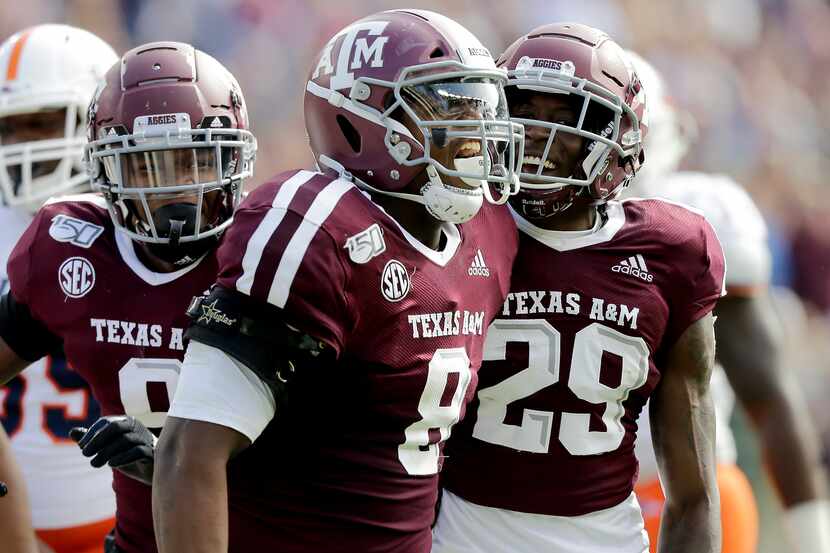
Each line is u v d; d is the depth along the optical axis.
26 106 13.13
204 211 9.98
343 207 8.41
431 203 8.78
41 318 10.20
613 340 9.96
